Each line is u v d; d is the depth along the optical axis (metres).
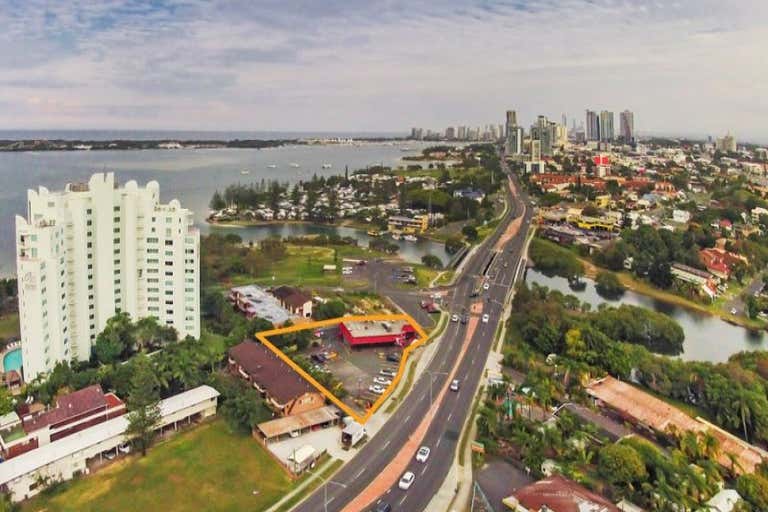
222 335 158.25
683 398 136.12
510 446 111.50
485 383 139.88
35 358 126.12
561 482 92.31
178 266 147.75
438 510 92.62
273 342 153.38
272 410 122.81
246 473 101.06
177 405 115.12
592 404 128.12
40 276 123.81
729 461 104.94
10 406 111.44
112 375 126.12
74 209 135.38
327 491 96.75
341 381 139.12
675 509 90.19
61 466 96.75
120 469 101.12
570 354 149.12
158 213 145.62
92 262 141.25
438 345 165.62
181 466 102.50
